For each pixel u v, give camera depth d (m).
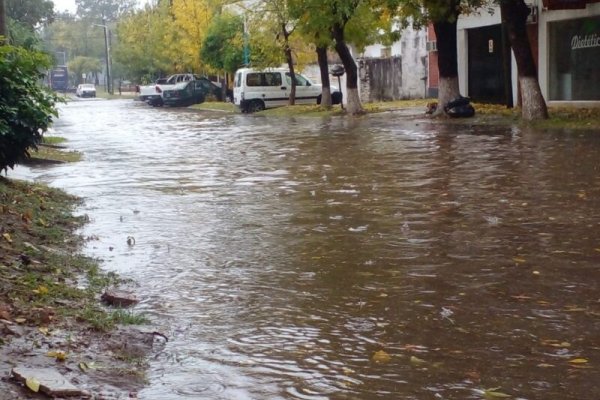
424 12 28.05
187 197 12.20
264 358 5.24
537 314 5.98
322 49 36.19
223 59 48.00
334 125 27.50
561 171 13.26
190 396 4.62
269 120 32.97
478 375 4.86
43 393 4.51
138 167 16.64
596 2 24.50
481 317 5.96
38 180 14.57
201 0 52.78
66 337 5.48
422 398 4.55
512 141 18.39
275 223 9.86
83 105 60.06
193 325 5.96
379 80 42.66
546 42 27.72
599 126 20.41
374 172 14.28
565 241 8.30
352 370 5.00
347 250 8.27
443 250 8.10
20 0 56.28
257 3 39.47
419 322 5.90
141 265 7.86
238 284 7.09
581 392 4.58
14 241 8.26
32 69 11.98
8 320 5.67
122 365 5.09
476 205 10.52
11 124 11.68
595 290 6.54
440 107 27.22
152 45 65.56
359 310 6.23
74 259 7.95
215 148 20.61
